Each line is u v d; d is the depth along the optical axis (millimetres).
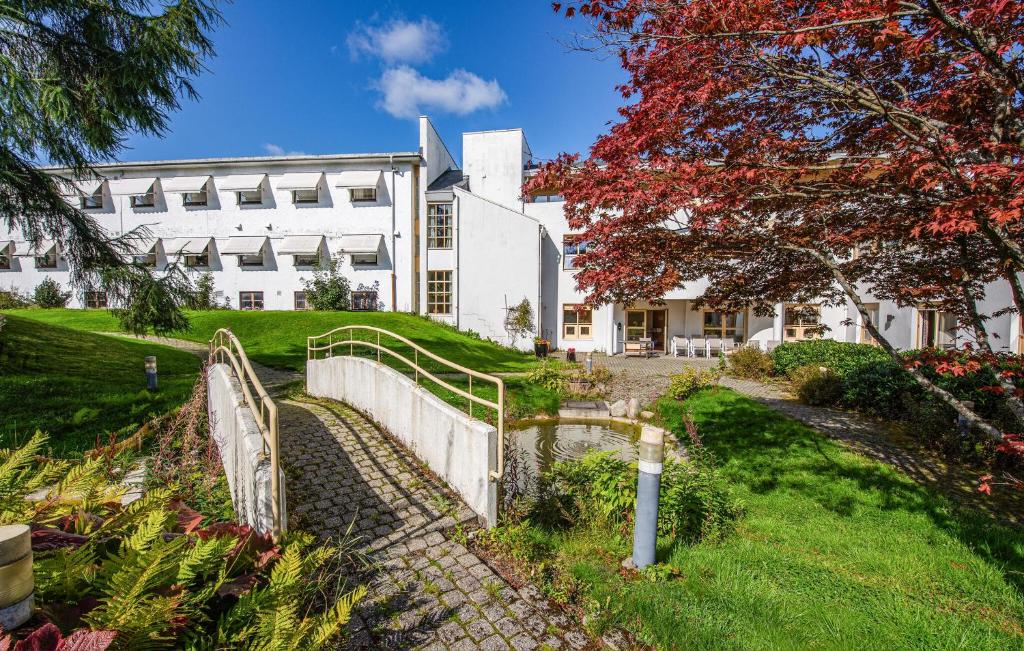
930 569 3604
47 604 1425
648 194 3820
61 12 7176
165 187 23312
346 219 23375
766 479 5770
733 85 3723
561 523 4289
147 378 8695
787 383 13008
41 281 24484
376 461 5320
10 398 6930
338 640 2459
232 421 4414
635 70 4523
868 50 3582
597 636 2656
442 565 3326
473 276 22047
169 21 7391
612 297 5508
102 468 3293
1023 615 3008
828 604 3084
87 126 7480
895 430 7703
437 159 26000
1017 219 2525
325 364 8797
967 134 3459
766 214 4504
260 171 23719
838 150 4348
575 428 9383
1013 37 2662
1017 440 3035
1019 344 11547
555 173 4691
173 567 1620
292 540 2449
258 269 23531
